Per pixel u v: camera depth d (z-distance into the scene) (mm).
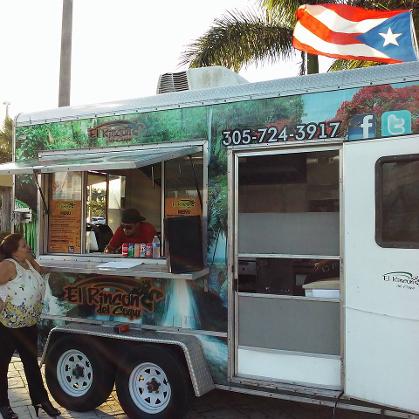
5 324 4055
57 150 4797
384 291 3242
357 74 3529
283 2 9445
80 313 4523
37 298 4168
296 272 3729
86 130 4645
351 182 3414
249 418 4191
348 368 3377
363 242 3342
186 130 4133
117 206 5031
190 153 4008
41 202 4918
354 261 3371
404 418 3314
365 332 3309
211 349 3949
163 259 4324
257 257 3838
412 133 3326
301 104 3688
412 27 5590
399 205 3238
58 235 4953
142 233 4770
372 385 3271
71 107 4754
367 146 3361
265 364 3771
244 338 3850
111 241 4922
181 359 3957
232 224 3904
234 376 3861
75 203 4891
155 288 4180
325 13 6078
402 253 3191
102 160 3949
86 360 4363
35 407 4281
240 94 3908
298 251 3715
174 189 4281
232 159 3920
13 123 5055
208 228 3994
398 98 3385
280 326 3730
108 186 5082
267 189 3824
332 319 3566
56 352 4434
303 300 3658
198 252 3934
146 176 4668
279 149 3760
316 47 6090
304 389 3602
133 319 4277
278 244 3775
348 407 3451
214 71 4582
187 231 3916
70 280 4574
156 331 4164
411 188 3213
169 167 4309
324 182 3658
